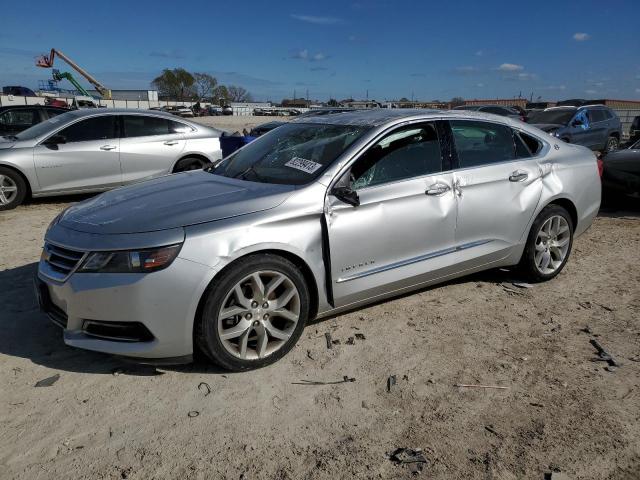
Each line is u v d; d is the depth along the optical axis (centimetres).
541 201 471
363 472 254
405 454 264
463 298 460
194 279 312
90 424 288
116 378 332
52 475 251
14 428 284
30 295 459
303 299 354
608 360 356
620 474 253
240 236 326
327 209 358
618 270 539
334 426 288
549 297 465
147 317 310
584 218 519
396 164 398
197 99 9950
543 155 489
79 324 324
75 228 341
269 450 269
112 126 873
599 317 425
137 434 280
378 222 379
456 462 260
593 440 276
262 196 351
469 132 446
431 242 411
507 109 2019
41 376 333
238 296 328
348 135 404
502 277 511
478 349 372
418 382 330
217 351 326
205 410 301
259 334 340
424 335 392
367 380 332
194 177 429
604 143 1628
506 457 263
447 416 296
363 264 379
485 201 436
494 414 298
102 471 254
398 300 454
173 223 322
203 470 255
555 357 361
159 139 902
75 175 845
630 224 738
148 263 308
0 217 768
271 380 332
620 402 309
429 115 427
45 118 1296
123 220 333
